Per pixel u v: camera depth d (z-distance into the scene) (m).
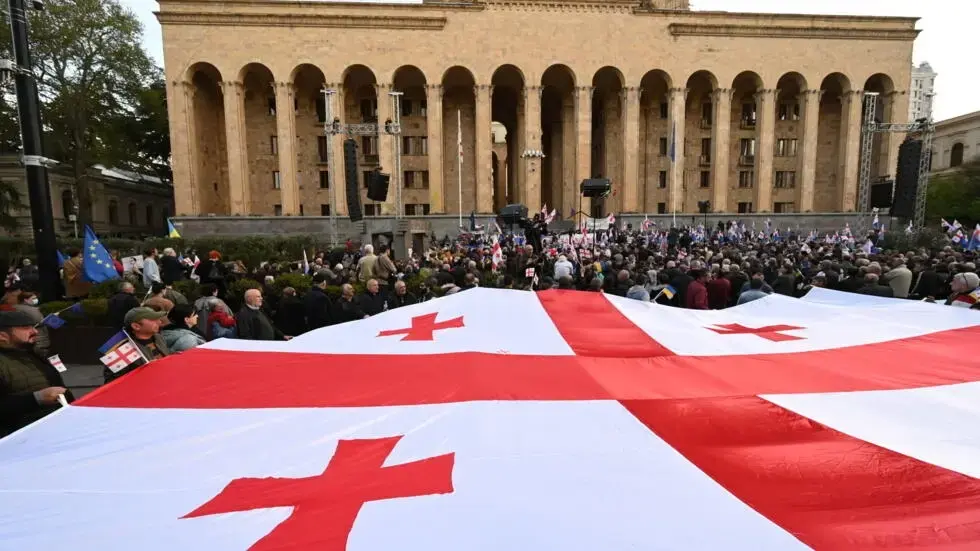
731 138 53.28
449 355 4.68
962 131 65.50
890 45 48.16
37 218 10.66
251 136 49.34
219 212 50.22
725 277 12.12
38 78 41.75
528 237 25.81
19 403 4.11
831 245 26.14
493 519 2.05
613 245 26.59
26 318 4.51
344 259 20.25
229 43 43.69
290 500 2.33
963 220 50.28
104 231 52.25
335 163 45.56
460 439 2.92
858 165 49.03
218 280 13.06
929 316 5.95
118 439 3.10
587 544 1.88
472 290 7.17
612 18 46.66
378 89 45.25
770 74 47.84
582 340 5.20
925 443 2.87
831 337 5.38
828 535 1.93
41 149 10.41
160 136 52.12
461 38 45.75
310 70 46.31
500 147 73.25
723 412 3.34
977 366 4.32
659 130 52.72
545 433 3.00
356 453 2.84
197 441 3.05
